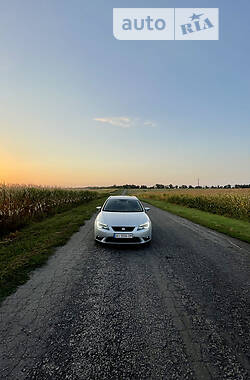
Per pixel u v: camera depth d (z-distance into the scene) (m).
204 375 1.89
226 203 16.48
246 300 3.26
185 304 3.11
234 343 2.31
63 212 14.55
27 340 2.30
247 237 7.49
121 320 2.69
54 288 3.54
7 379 1.82
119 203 7.11
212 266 4.70
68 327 2.53
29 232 7.76
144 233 5.66
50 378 1.84
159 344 2.27
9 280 3.80
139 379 1.84
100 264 4.69
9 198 9.52
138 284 3.75
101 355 2.10
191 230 8.77
